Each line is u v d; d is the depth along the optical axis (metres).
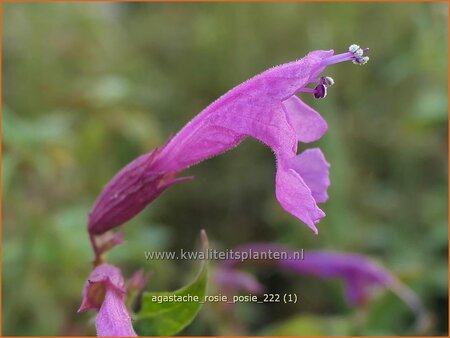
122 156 0.20
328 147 0.20
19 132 0.14
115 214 0.10
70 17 0.23
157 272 0.16
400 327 0.16
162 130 0.23
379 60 0.26
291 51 0.26
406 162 0.22
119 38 0.26
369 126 0.24
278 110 0.09
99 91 0.17
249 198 0.22
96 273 0.09
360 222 0.20
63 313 0.15
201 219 0.21
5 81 0.20
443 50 0.22
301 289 0.18
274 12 0.26
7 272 0.14
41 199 0.16
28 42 0.21
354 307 0.15
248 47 0.26
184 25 0.27
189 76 0.26
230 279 0.15
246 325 0.17
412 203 0.21
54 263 0.15
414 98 0.24
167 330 0.10
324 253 0.15
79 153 0.17
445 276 0.18
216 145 0.09
